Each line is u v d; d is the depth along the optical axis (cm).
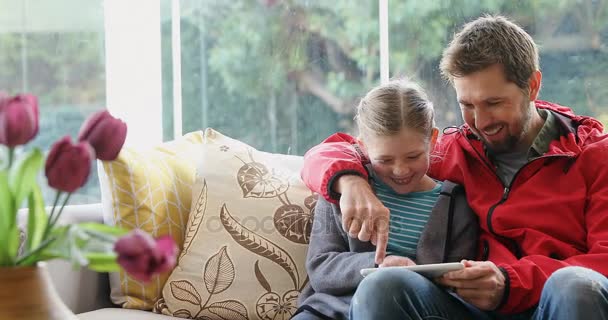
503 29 168
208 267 182
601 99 222
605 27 221
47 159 95
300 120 270
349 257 164
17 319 96
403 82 176
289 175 195
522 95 167
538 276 148
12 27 264
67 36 268
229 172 192
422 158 167
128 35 265
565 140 172
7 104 95
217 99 277
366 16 259
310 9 267
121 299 187
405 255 169
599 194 165
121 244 88
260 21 273
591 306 129
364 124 168
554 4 228
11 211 97
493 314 156
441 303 142
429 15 245
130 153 190
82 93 270
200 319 182
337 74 265
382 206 158
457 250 168
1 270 97
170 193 192
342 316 156
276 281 181
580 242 165
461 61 166
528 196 169
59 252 95
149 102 268
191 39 277
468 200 174
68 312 102
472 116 169
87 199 265
